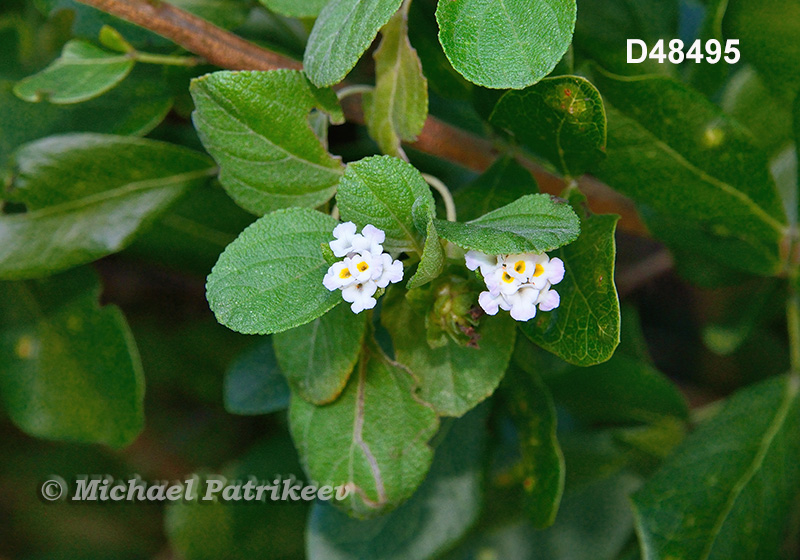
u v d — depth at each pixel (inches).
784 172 15.2
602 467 15.7
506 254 10.9
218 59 12.8
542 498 13.1
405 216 11.3
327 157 12.1
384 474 12.4
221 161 12.0
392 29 12.1
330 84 11.2
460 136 13.6
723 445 13.8
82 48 13.1
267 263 11.2
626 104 12.8
